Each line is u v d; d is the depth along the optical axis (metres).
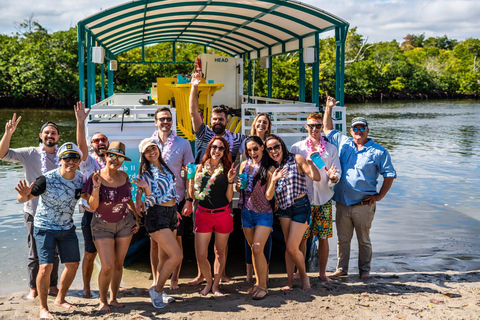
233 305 5.16
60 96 47.56
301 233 5.43
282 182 5.40
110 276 4.94
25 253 7.51
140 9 8.52
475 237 8.36
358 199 5.97
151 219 5.09
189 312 4.96
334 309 4.97
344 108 8.02
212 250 8.02
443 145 21.03
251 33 12.46
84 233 5.39
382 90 74.00
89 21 7.62
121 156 4.80
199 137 6.11
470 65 93.75
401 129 28.33
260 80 33.03
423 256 7.34
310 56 9.69
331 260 7.42
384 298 5.32
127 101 14.98
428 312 4.87
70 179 4.88
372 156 5.86
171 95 11.91
